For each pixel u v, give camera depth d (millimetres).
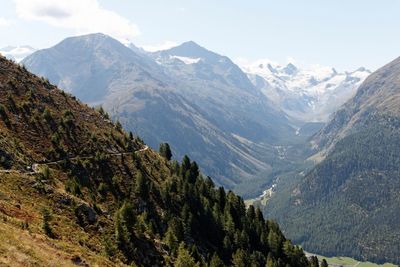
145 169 163000
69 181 117688
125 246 93875
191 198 157875
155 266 97375
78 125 165250
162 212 142125
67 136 152750
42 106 163875
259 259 155750
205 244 145375
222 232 160250
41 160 130125
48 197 93000
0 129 130875
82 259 65750
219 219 162625
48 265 56031
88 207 97188
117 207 126562
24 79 175000
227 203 181375
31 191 91812
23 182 93500
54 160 135375
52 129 151875
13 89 162375
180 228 131375
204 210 158000
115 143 170750
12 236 59125
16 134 136000
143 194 142375
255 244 174750
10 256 52344
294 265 174250
